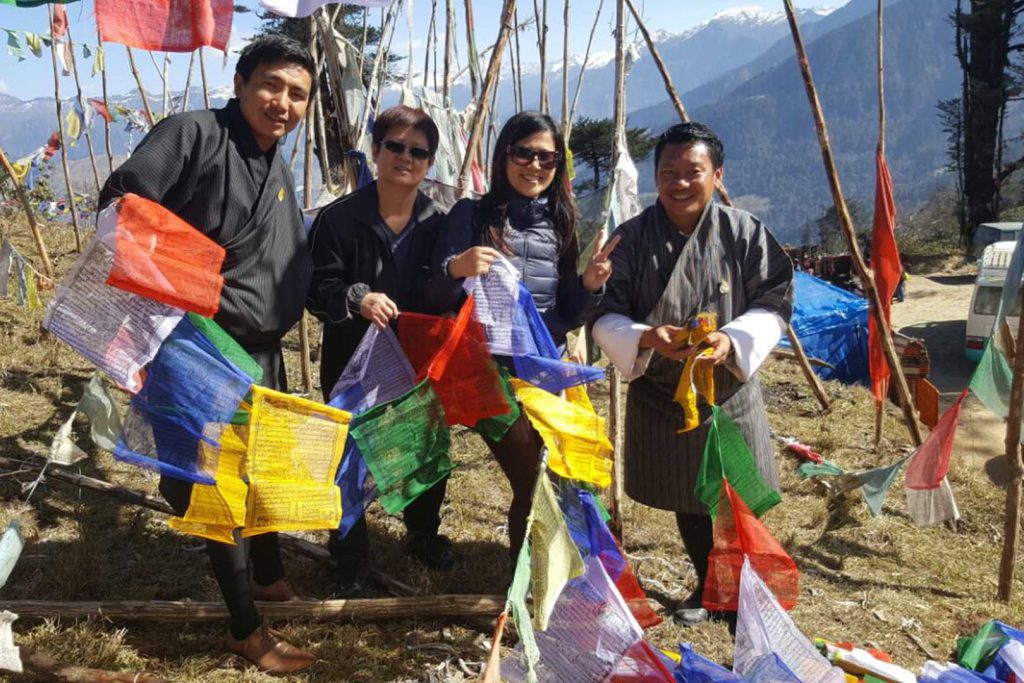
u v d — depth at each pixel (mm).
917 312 20219
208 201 2648
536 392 3004
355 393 3012
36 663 2682
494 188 3115
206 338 2623
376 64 5566
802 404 7016
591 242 4383
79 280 2469
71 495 4062
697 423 3059
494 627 3268
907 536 4520
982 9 30484
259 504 2637
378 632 3186
